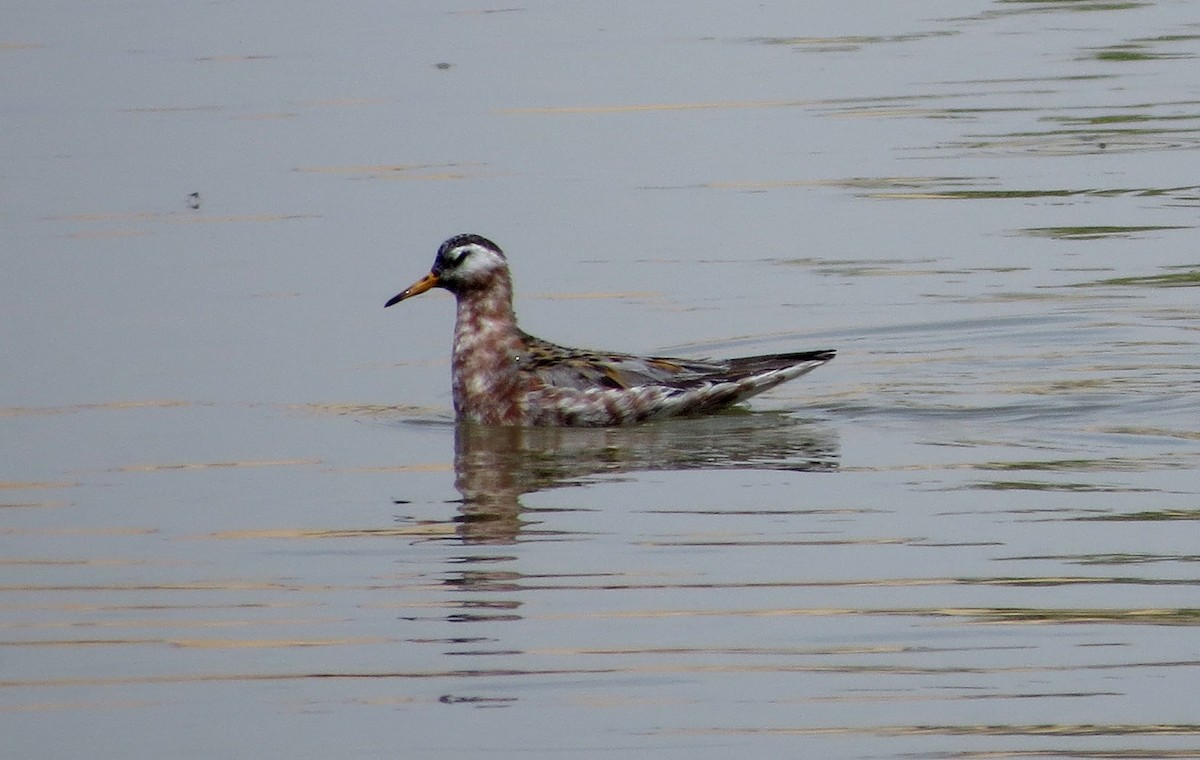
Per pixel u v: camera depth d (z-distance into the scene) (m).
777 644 12.05
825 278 21.17
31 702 11.51
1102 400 17.31
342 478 15.63
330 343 19.53
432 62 30.66
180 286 21.23
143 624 12.68
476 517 14.60
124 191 24.75
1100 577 12.99
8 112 28.53
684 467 15.79
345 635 12.38
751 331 19.69
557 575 13.32
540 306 20.48
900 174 24.81
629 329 19.81
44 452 16.34
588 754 10.66
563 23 33.31
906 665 11.73
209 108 28.45
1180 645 11.91
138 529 14.49
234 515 14.75
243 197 24.45
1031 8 33.91
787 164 25.38
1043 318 19.70
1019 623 12.30
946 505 14.55
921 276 21.14
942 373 18.42
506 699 11.38
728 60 30.56
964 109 27.59
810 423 17.05
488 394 17.31
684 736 10.85
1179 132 26.11
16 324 20.06
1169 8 33.38
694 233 22.73
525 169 25.39
